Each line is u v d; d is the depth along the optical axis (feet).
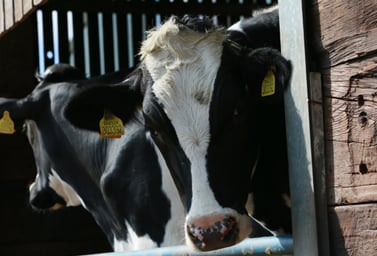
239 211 13.80
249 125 14.43
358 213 11.60
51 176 24.07
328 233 12.16
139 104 16.15
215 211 13.28
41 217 28.89
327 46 12.21
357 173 11.64
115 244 21.93
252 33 16.67
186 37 14.65
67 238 29.12
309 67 12.42
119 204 20.54
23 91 27.96
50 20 29.48
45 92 23.98
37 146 24.49
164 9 29.78
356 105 11.67
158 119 14.19
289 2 12.82
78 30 29.91
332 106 12.17
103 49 30.07
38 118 23.95
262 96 14.42
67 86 23.48
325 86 12.33
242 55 14.57
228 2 30.17
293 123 12.69
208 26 14.85
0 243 28.60
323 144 12.32
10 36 27.81
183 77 14.16
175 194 19.43
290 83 12.76
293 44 12.75
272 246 12.82
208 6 29.89
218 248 13.08
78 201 24.08
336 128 12.09
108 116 16.63
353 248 11.71
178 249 14.12
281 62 12.84
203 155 13.74
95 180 22.18
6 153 28.50
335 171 12.10
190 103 13.97
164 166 19.57
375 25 11.28
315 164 12.23
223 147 13.88
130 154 20.33
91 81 23.15
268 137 15.44
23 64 27.99
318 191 12.21
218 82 14.11
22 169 28.58
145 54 15.03
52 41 29.53
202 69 14.23
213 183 13.58
